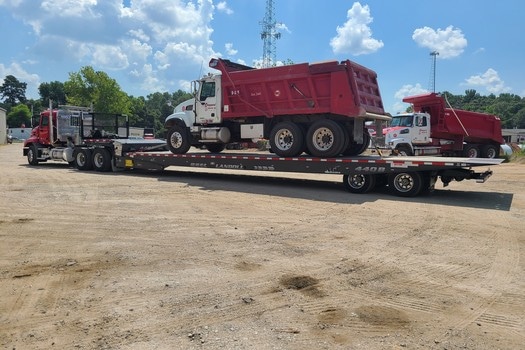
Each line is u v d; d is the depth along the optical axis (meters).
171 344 3.61
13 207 9.48
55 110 20.00
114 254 6.09
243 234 7.29
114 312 4.21
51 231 7.37
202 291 4.76
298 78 12.45
